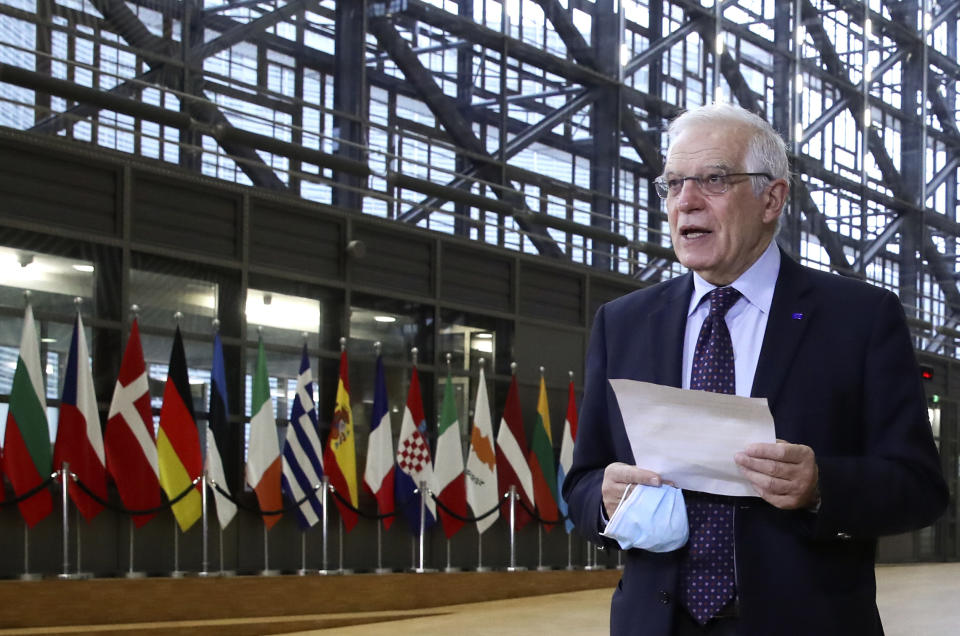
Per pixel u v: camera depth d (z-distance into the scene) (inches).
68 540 418.0
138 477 430.0
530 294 648.4
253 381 504.4
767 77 888.3
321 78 574.2
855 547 111.0
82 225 460.1
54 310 448.8
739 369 115.3
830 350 112.2
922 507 107.8
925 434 110.9
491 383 617.0
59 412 420.8
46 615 382.0
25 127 456.8
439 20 634.8
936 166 1047.0
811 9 935.0
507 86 670.5
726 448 105.6
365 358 555.8
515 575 539.2
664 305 121.9
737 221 114.3
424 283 588.7
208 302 498.0
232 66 537.0
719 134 115.4
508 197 659.4
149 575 457.7
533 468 568.7
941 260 1033.5
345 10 588.1
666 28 793.6
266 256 521.0
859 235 962.1
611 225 726.5
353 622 445.1
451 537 544.1
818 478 103.3
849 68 970.7
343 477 494.9
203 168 511.8
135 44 503.8
